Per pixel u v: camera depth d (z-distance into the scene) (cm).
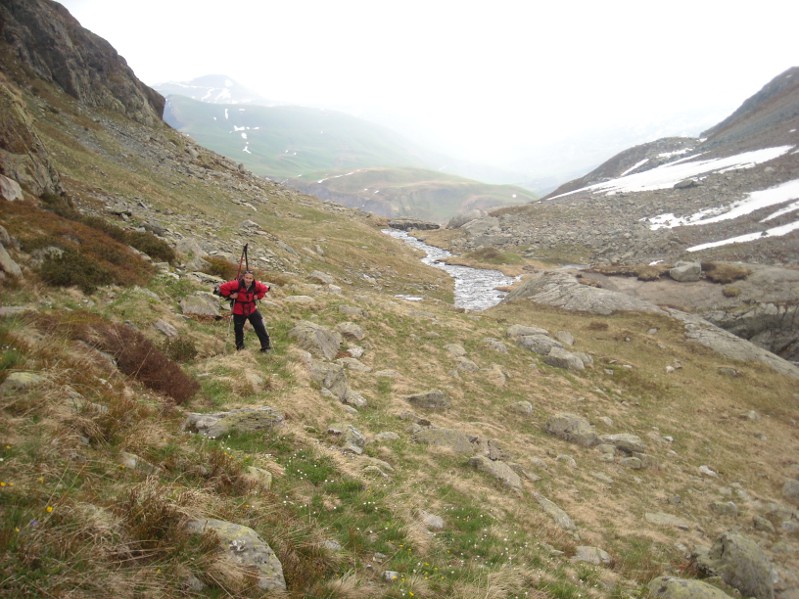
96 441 641
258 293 1528
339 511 801
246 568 485
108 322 1150
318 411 1311
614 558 1180
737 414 3036
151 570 429
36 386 662
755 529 1880
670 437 2573
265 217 6128
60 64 5997
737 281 5034
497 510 1154
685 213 8594
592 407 2644
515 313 4444
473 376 2545
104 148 5278
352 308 2795
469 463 1430
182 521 505
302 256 4872
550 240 8525
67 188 3216
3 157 2042
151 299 1595
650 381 3181
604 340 3812
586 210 9938
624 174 14300
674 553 1402
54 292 1287
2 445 519
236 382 1254
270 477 784
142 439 697
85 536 430
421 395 1964
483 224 9956
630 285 5288
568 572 930
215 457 739
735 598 1177
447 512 1020
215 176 6925
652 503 1827
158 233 3048
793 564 1650
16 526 401
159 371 1075
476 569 767
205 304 1794
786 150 9862
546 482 1616
